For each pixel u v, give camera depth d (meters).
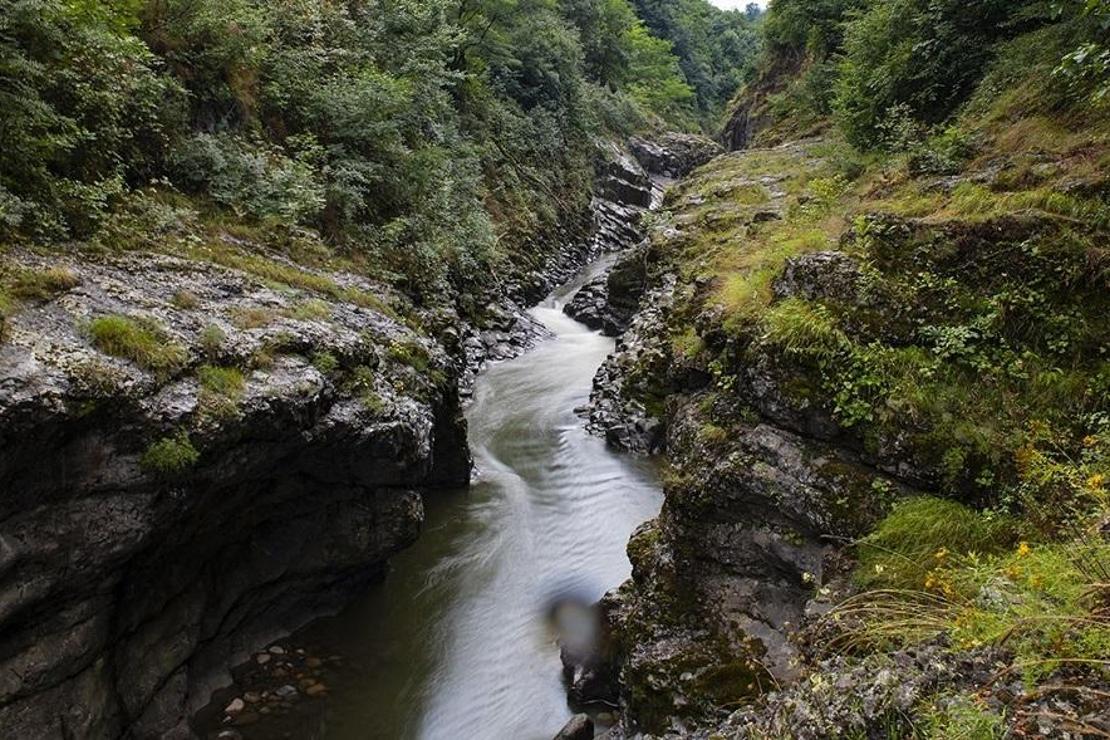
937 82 13.95
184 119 11.05
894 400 6.33
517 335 20.17
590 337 21.48
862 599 5.36
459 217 19.67
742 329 8.19
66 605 5.34
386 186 15.84
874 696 3.87
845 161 15.51
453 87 25.31
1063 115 10.00
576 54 35.94
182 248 9.06
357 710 7.33
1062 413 5.83
